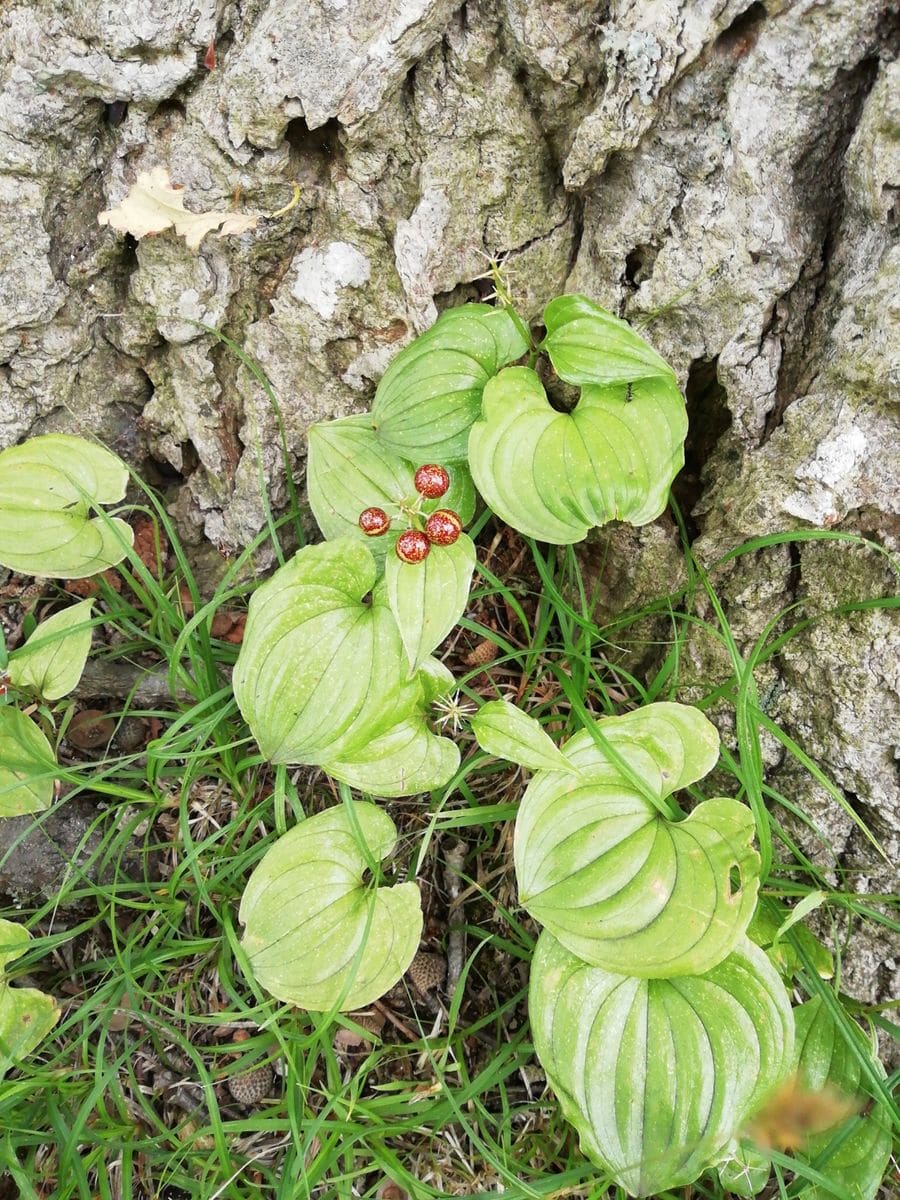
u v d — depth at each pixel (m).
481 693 0.25
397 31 0.20
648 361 0.20
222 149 0.22
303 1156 0.18
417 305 0.23
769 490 0.21
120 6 0.20
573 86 0.21
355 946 0.20
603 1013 0.19
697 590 0.23
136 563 0.23
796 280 0.21
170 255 0.23
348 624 0.21
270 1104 0.22
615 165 0.22
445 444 0.22
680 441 0.21
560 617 0.24
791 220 0.21
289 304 0.24
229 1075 0.21
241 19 0.21
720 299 0.22
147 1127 0.21
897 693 0.21
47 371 0.25
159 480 0.27
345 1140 0.19
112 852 0.22
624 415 0.21
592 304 0.21
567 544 0.22
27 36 0.21
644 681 0.25
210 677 0.24
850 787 0.22
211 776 0.24
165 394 0.26
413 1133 0.21
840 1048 0.19
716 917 0.18
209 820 0.24
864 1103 0.19
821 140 0.20
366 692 0.20
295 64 0.21
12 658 0.22
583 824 0.19
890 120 0.18
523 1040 0.22
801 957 0.20
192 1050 0.20
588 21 0.20
